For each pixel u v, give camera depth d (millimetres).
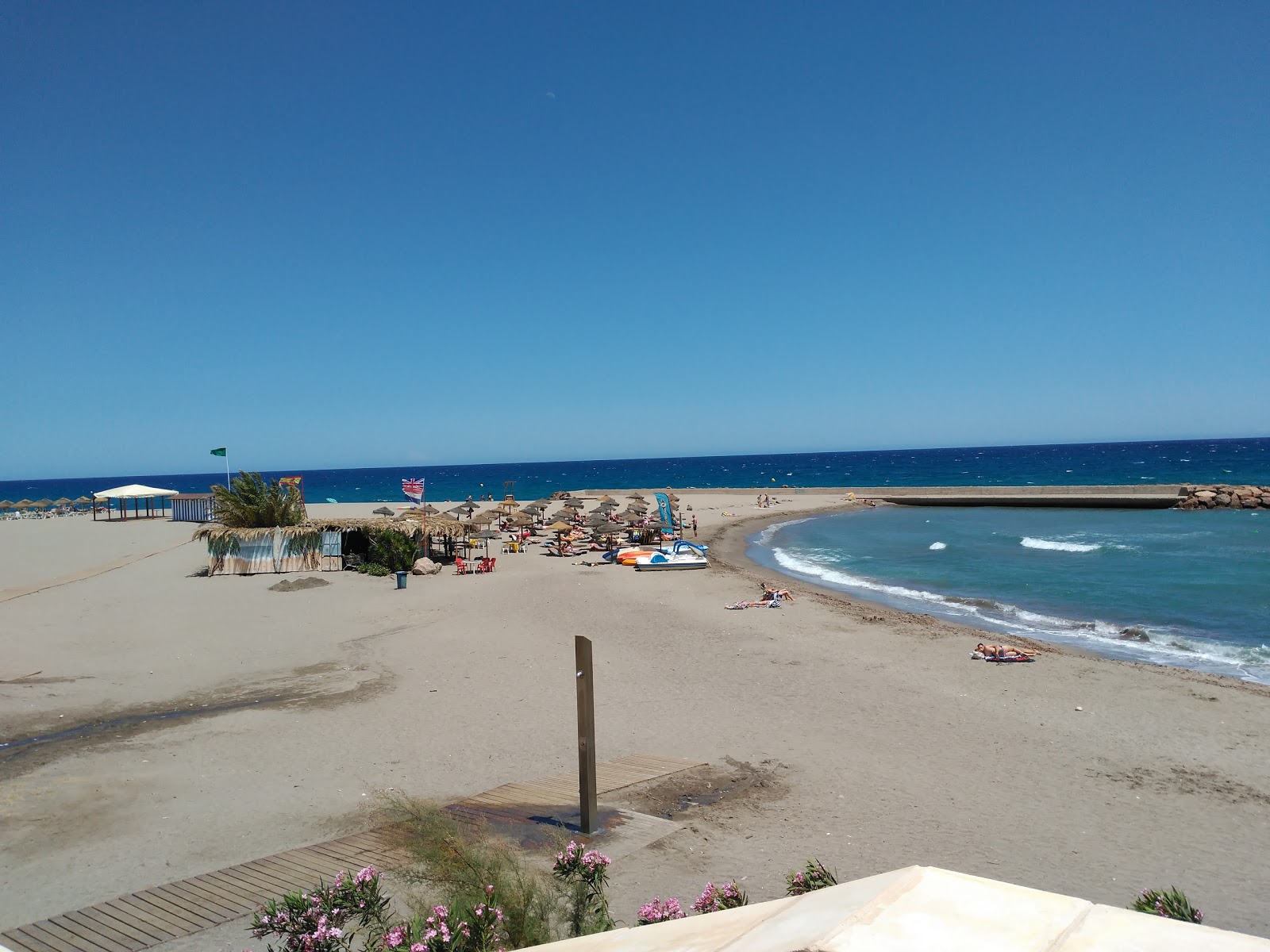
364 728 13039
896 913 1912
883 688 14930
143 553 37219
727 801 9836
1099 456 170875
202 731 13016
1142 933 1755
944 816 9406
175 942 6621
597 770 10844
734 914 2434
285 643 19469
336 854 8164
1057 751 11633
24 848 8898
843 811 9555
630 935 2605
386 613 22891
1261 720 12906
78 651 18719
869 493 73750
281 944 5801
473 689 15266
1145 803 9820
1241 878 7898
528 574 30172
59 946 6645
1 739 12797
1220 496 55781
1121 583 26609
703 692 14836
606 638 19391
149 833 9227
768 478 141000
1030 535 42594
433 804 9109
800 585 28000
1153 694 14352
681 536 42531
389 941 4801
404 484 39469
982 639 18719
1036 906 1916
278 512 31922
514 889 5605
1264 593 24297
